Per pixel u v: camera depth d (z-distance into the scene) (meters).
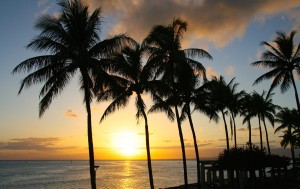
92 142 24.39
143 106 30.72
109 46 23.70
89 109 24.59
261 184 45.97
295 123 58.69
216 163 42.69
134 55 30.36
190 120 34.00
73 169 180.88
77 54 24.08
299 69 35.22
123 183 81.62
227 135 41.84
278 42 35.88
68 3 23.50
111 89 27.77
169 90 30.16
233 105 44.22
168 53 30.98
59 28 23.22
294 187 41.25
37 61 22.73
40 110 23.77
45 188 72.69
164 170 162.75
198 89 34.19
